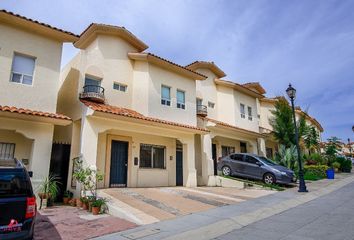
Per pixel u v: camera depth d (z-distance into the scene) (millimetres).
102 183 12898
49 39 12055
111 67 14633
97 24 14125
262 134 22047
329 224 6938
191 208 9430
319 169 20953
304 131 23344
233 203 10375
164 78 15969
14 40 11023
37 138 10703
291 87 14773
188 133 16094
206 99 20422
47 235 6582
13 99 10562
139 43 16109
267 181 14977
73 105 13273
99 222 7863
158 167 15664
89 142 11398
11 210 4648
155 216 8281
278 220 7703
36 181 10359
